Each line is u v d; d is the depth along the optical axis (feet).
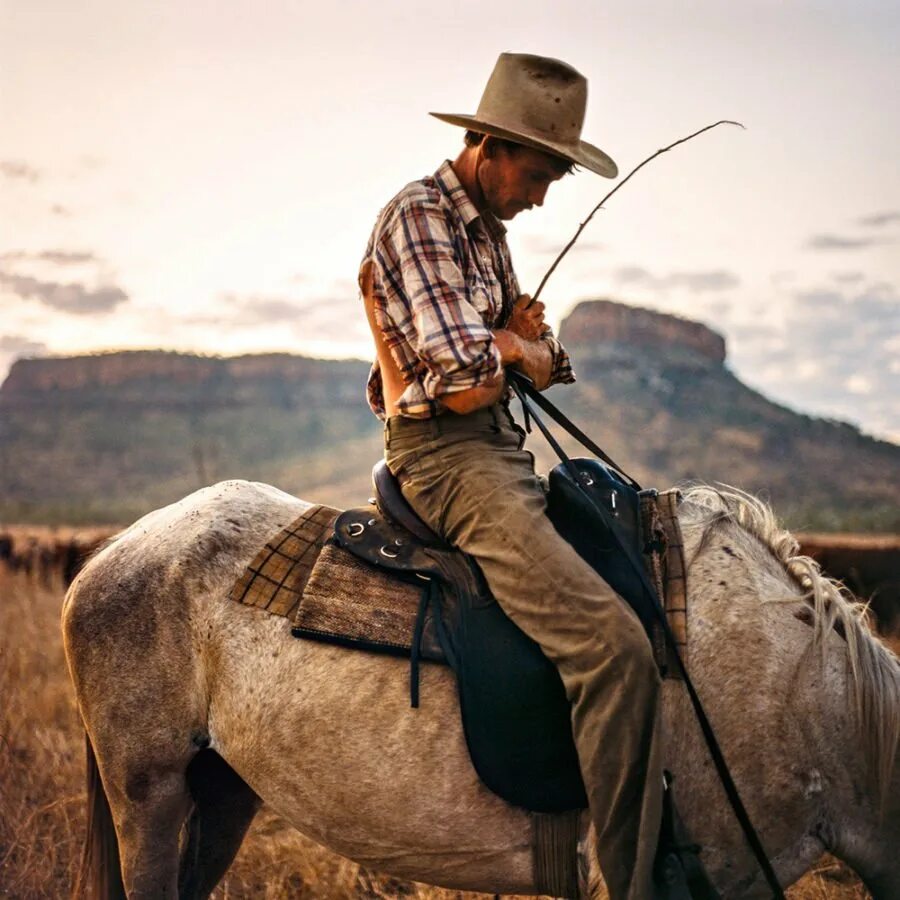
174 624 11.68
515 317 11.09
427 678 10.58
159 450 410.52
